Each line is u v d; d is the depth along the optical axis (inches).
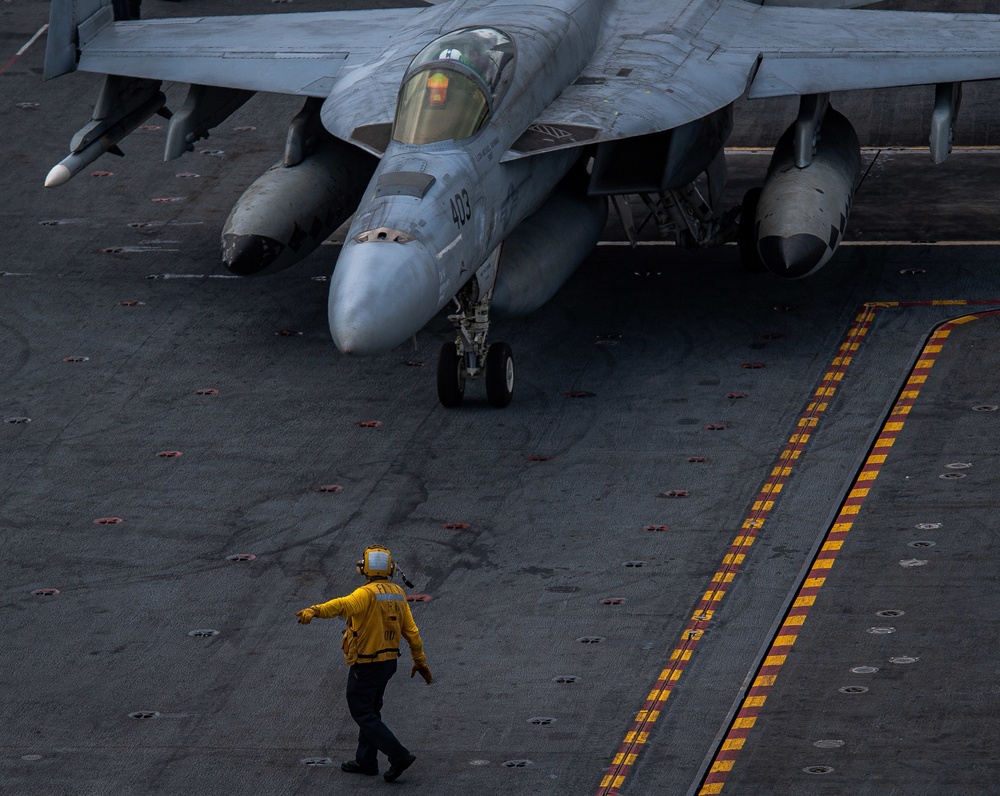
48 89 4768.7
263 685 2108.8
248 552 2449.6
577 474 2655.0
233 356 3161.9
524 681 2090.3
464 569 2383.1
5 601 2330.2
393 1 5265.8
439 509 2561.5
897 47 3331.7
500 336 3218.5
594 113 2982.3
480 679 2101.4
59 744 1982.0
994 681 2023.9
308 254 3316.9
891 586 2269.9
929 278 3388.3
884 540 2395.4
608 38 3376.0
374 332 2442.2
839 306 3275.1
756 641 2155.5
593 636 2191.2
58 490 2655.0
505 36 2979.8
